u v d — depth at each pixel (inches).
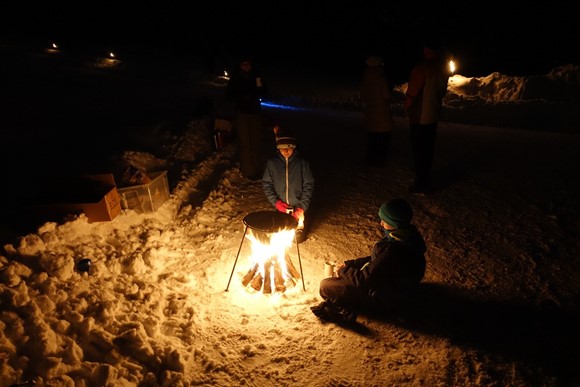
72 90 455.8
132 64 765.9
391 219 145.9
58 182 189.9
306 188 195.3
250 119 254.7
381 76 265.3
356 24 973.8
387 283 149.0
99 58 786.2
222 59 893.2
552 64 786.2
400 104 538.0
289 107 527.2
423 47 225.8
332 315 152.9
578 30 776.3
